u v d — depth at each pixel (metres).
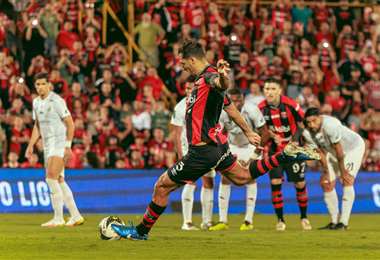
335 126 40.16
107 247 27.59
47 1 65.69
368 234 36.25
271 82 41.41
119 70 64.31
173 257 24.83
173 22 68.62
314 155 27.89
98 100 62.28
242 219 51.03
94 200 56.19
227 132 41.94
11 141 58.41
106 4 67.69
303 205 42.03
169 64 67.19
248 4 70.75
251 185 41.09
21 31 64.19
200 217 52.78
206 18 68.81
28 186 55.25
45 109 40.59
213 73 27.27
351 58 70.62
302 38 70.38
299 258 25.00
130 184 57.12
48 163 41.00
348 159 41.69
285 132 41.66
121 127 61.53
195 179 28.52
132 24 68.25
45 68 63.31
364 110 69.31
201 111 27.75
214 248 27.75
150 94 63.41
